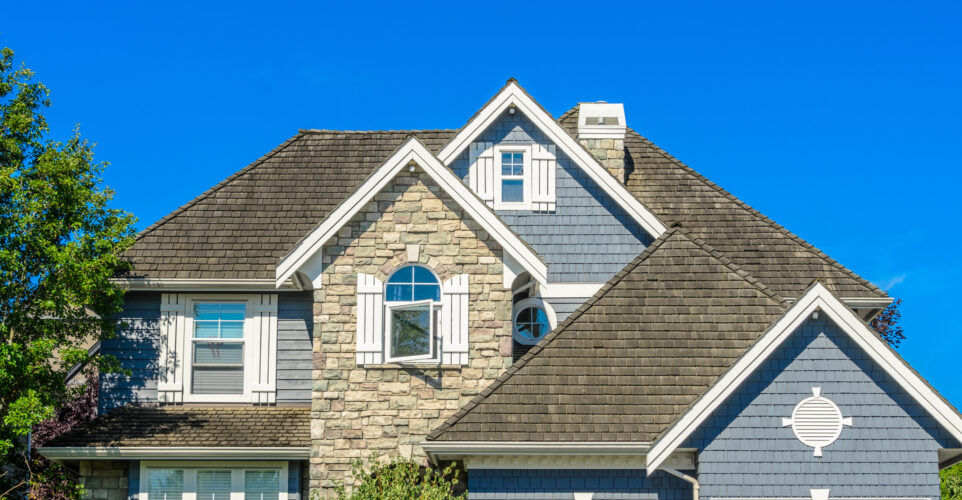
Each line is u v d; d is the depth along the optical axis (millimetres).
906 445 18891
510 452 19172
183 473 22250
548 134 24594
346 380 21609
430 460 20062
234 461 22266
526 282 22750
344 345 21734
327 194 26016
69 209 22484
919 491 18766
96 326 23094
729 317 20891
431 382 21609
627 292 21312
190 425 22672
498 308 21812
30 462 24109
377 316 21812
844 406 18984
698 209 25844
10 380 21453
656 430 19250
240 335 24078
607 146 25922
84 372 25188
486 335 21750
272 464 22266
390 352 21688
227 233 24875
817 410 18984
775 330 18859
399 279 21969
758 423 18938
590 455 19406
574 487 19625
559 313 24047
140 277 23688
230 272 23875
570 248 24359
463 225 22078
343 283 21891
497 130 24891
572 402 19641
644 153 27125
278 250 24484
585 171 24516
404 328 21812
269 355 23922
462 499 19688
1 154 22641
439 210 22109
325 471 21375
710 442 18906
